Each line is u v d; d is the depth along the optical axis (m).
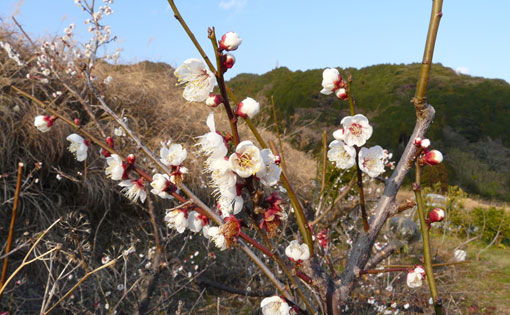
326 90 1.15
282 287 1.09
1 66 4.32
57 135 4.09
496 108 38.16
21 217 3.79
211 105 0.90
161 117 5.64
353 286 1.14
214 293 4.24
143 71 6.58
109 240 4.36
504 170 32.72
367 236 1.16
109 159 1.30
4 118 3.88
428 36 1.04
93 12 3.10
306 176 7.21
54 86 4.44
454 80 43.56
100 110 4.81
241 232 1.03
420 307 4.07
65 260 3.58
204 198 4.87
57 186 4.23
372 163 1.17
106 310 3.27
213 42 0.86
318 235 1.73
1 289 1.39
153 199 4.59
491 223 8.70
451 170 29.02
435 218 0.99
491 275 5.91
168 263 3.44
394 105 36.84
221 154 0.88
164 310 3.59
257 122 8.57
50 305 3.19
